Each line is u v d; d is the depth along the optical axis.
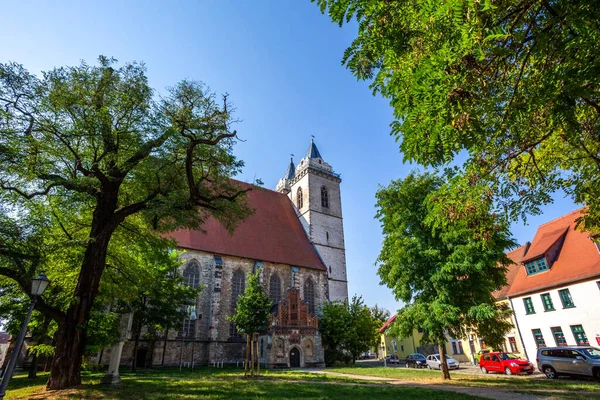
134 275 18.50
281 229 52.38
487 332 17.88
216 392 12.30
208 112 17.03
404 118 6.08
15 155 11.94
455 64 4.35
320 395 11.86
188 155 15.95
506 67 5.26
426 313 17.33
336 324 41.19
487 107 4.77
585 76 4.59
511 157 7.54
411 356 37.28
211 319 37.94
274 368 34.00
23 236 12.30
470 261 16.72
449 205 8.23
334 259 54.44
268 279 44.62
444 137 5.05
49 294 17.81
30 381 18.66
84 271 14.16
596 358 17.95
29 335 22.69
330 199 59.12
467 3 3.87
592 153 8.64
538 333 28.78
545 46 4.73
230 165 18.30
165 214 15.87
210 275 40.19
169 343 34.94
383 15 5.57
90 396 11.10
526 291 29.78
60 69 13.90
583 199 9.49
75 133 13.47
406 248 18.33
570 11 4.34
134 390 12.47
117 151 14.99
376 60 6.56
